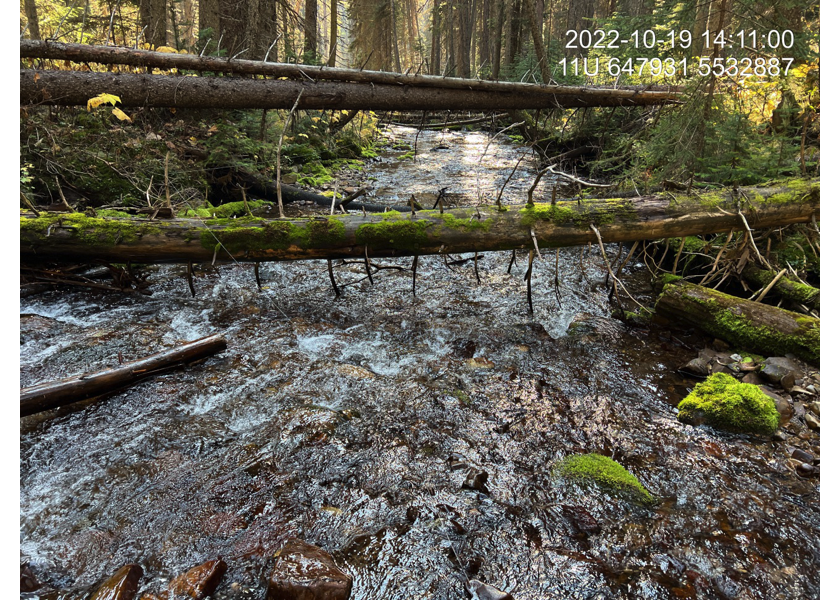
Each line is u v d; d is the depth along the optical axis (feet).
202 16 32.68
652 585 6.44
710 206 14.28
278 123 30.32
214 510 7.55
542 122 36.01
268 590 6.08
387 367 12.16
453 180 32.65
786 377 10.80
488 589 6.21
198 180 23.63
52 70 18.94
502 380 11.57
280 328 13.82
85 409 9.87
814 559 6.82
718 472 8.61
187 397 10.45
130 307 14.69
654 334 13.96
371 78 22.80
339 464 8.63
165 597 6.02
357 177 33.37
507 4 59.72
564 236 14.38
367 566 6.64
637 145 23.54
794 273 14.12
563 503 7.86
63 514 7.37
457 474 8.48
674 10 21.71
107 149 20.88
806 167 16.44
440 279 18.03
